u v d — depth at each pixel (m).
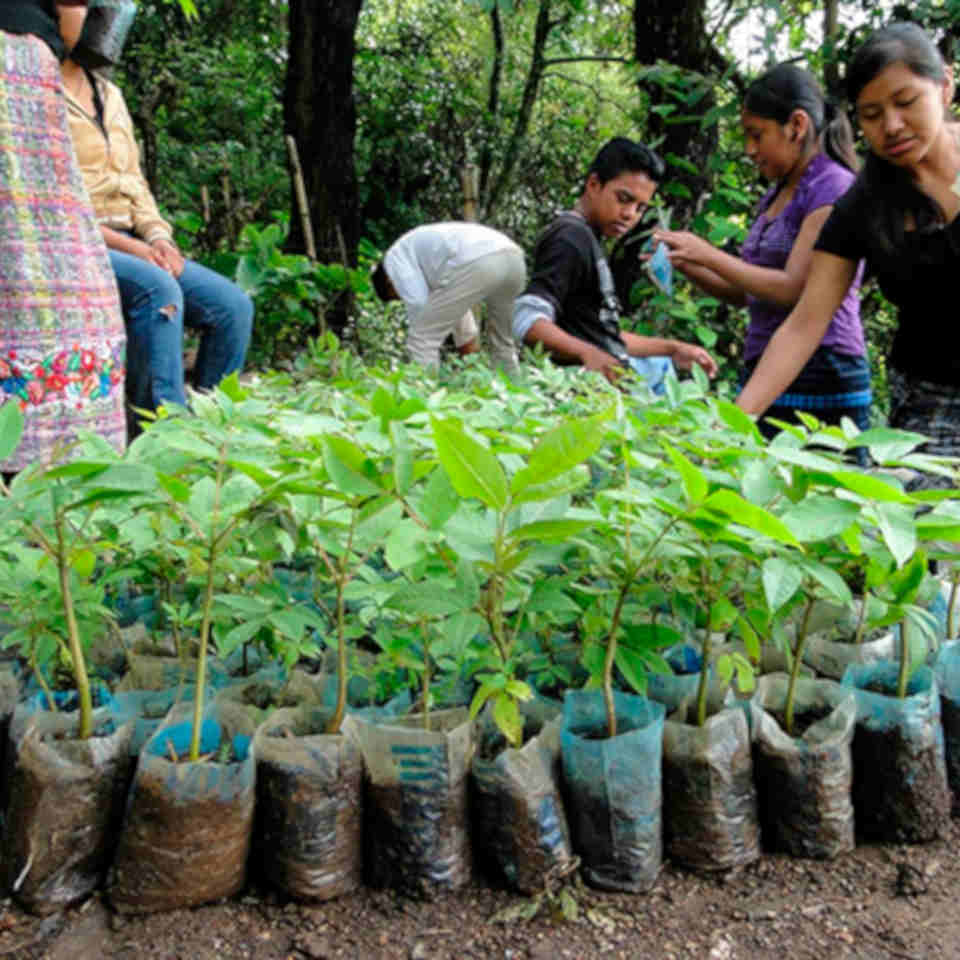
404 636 1.34
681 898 1.33
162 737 1.31
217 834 1.25
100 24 2.72
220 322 3.32
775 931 1.26
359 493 1.06
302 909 1.29
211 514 1.19
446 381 2.71
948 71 1.99
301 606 1.30
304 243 6.77
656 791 1.34
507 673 1.26
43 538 1.19
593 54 12.74
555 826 1.32
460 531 1.09
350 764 1.31
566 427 0.94
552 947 1.23
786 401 2.92
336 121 6.74
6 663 1.55
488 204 10.28
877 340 5.68
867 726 1.45
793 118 2.72
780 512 1.24
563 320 3.49
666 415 1.56
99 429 2.30
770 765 1.42
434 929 1.26
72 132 2.79
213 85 10.67
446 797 1.31
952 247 2.04
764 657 1.67
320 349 3.35
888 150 2.00
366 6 13.12
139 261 2.82
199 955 1.20
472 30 13.00
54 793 1.25
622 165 3.39
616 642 1.39
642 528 1.25
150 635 1.69
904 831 1.44
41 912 1.25
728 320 4.78
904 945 1.23
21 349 2.09
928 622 1.41
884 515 1.13
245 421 1.27
